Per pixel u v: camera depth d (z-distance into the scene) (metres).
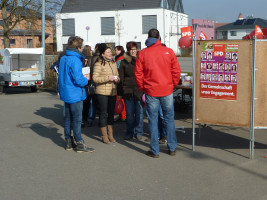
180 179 4.86
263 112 5.68
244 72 5.60
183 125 8.41
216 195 4.31
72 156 6.00
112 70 6.64
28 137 7.41
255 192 4.39
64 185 4.68
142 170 5.25
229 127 8.13
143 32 50.59
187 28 8.30
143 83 5.80
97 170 5.27
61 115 10.15
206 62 5.87
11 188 4.58
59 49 53.25
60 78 6.01
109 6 51.69
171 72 5.76
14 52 15.23
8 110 11.05
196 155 5.97
